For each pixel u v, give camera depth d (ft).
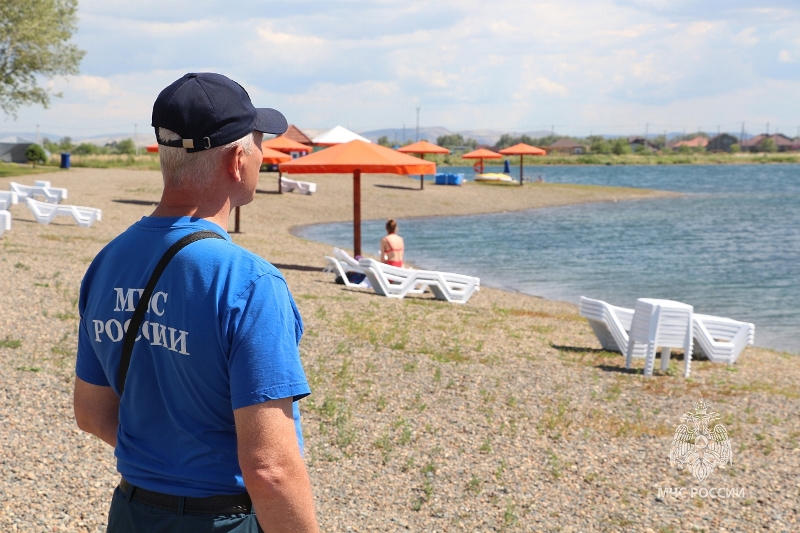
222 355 5.46
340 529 14.98
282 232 90.27
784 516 16.83
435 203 133.39
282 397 5.40
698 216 121.39
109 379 6.24
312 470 17.83
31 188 80.59
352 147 57.06
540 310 46.44
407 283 46.75
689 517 16.56
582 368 30.22
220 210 6.15
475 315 41.37
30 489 15.11
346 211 117.39
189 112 5.81
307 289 46.42
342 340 31.04
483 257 74.69
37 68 131.64
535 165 436.35
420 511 16.12
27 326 28.27
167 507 5.77
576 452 20.29
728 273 65.21
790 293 56.08
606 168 386.11
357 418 21.71
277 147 125.90
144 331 5.78
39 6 129.59
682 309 29.96
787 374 32.14
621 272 65.57
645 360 32.83
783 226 105.70
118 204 95.86
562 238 90.99
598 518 16.29
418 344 31.81
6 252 46.98
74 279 39.34
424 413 22.68
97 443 17.90
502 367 29.09
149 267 5.82
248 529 5.78
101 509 14.67
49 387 21.45
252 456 5.35
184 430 5.72
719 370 32.14
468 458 19.33
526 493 17.40
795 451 21.35
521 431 21.71
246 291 5.50
